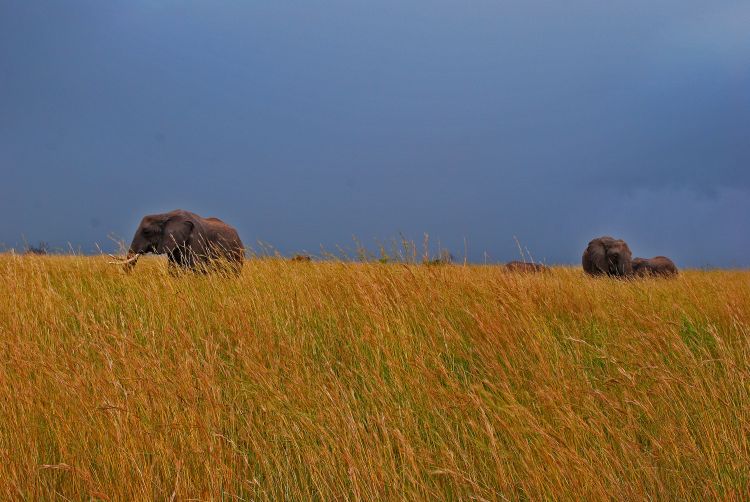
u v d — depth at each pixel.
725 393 4.71
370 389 4.94
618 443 4.16
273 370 5.02
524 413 4.22
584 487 3.50
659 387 4.72
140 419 4.02
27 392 4.32
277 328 6.04
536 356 5.51
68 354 5.21
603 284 8.76
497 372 5.09
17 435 3.95
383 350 5.34
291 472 3.94
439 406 4.49
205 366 4.96
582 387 4.89
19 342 5.27
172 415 4.16
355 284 6.91
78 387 4.30
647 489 3.75
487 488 3.63
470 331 6.03
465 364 5.73
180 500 3.32
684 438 4.08
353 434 3.94
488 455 4.00
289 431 4.17
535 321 6.27
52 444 4.07
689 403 4.64
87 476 3.42
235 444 3.96
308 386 4.79
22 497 3.44
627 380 4.93
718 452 3.98
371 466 3.59
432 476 3.82
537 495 3.58
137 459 3.66
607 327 6.61
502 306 6.41
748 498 3.56
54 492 3.53
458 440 4.19
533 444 3.99
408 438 4.12
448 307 6.55
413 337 5.90
